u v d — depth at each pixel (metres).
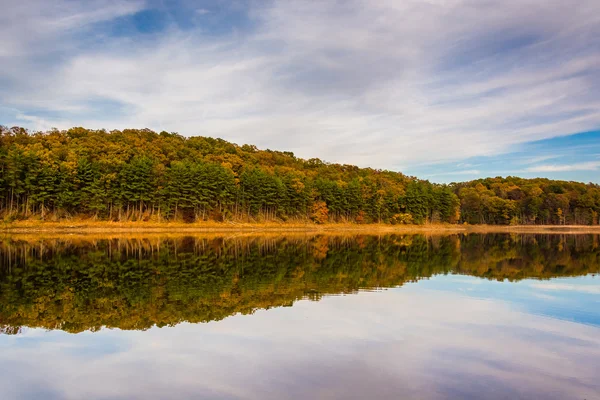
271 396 11.13
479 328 17.83
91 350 14.69
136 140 123.19
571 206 159.38
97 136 120.69
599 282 30.17
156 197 89.06
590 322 19.02
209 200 94.44
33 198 76.62
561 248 61.50
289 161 172.75
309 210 115.69
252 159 147.38
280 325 17.84
